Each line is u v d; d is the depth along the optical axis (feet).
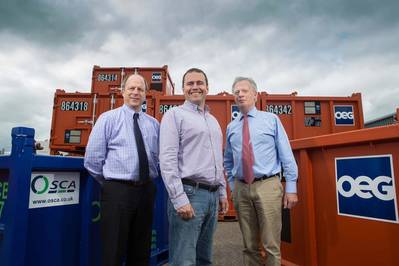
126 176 6.75
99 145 6.82
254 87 8.77
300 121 21.86
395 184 6.57
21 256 5.70
